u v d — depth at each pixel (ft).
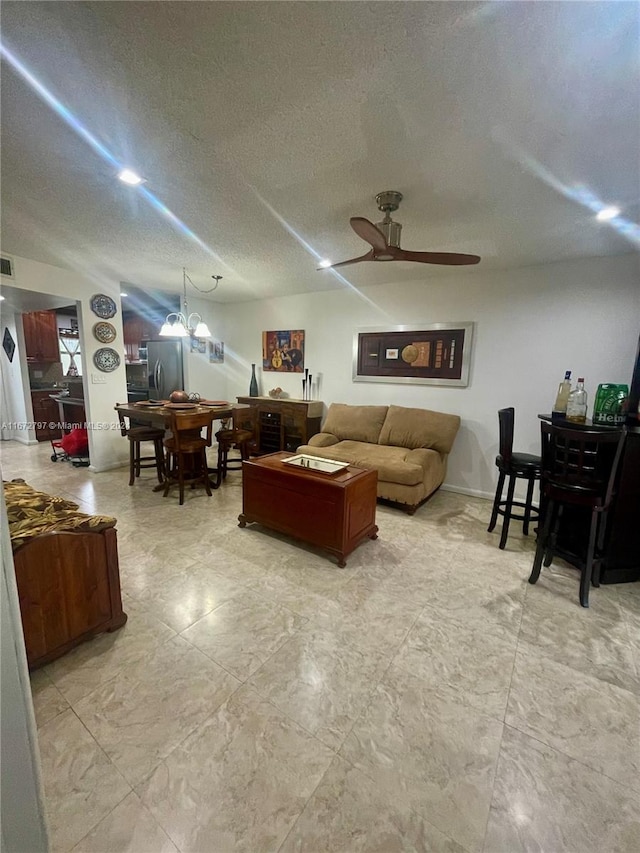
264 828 3.53
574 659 5.67
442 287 13.12
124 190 6.97
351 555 8.71
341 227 8.70
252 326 18.79
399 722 4.62
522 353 11.89
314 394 16.90
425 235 9.04
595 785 3.96
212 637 5.97
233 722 4.55
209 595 7.05
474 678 5.29
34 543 5.01
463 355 12.90
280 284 14.84
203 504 11.63
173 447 11.84
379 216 7.98
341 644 5.87
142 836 3.44
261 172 6.29
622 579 7.78
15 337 18.31
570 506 8.50
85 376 14.07
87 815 3.58
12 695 2.13
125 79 4.25
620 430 6.97
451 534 9.96
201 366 19.01
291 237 9.40
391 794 3.84
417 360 13.89
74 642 5.55
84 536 5.55
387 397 14.85
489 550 9.10
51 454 17.34
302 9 3.37
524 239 9.21
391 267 12.03
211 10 3.39
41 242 10.02
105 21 3.51
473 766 4.12
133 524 10.09
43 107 4.73
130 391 23.04
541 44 3.65
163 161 6.00
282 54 3.87
